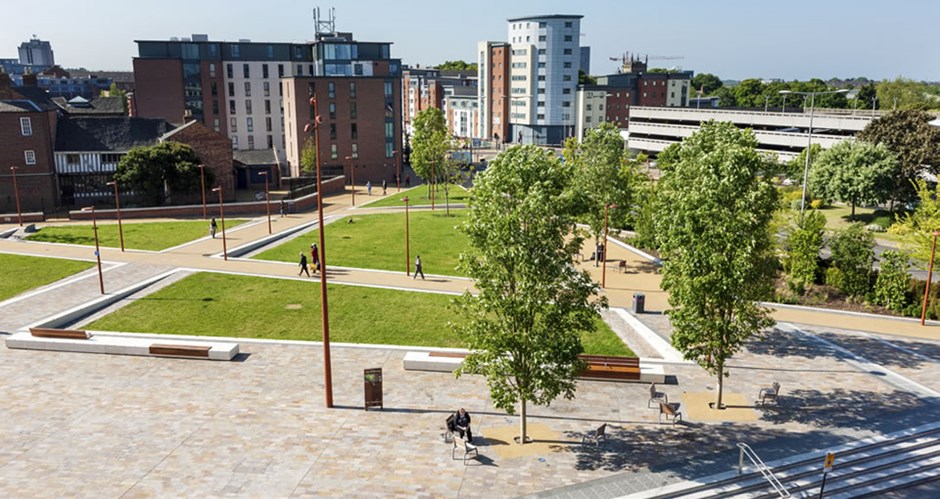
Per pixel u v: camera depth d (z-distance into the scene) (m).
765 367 32.97
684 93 169.75
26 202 78.12
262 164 104.81
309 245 61.03
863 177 70.81
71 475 22.88
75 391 29.56
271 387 30.17
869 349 35.31
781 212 48.94
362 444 25.22
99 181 82.81
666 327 38.69
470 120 190.38
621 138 50.34
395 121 113.94
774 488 22.97
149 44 112.50
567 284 24.27
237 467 23.50
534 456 24.61
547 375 23.62
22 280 47.91
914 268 51.97
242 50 117.62
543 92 166.25
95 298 43.34
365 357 33.84
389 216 77.12
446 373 31.94
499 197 23.70
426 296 44.53
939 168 70.75
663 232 29.39
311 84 107.31
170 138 82.81
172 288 46.09
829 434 26.27
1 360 33.00
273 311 41.25
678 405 27.64
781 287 46.22
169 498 21.61
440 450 24.92
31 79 99.12
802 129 113.00
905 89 134.50
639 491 22.36
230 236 64.38
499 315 24.86
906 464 24.72
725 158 28.67
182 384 30.42
